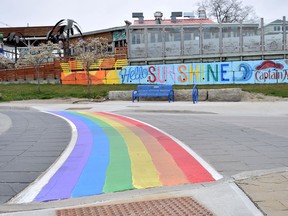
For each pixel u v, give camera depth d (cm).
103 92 2825
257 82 3041
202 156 756
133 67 3325
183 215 435
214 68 3120
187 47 3347
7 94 2959
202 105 2081
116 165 693
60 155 796
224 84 3023
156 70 3250
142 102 2419
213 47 3297
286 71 3006
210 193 510
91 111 1942
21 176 630
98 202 494
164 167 670
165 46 3388
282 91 2561
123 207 468
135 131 1147
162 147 866
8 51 5588
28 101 2638
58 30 4719
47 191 545
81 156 781
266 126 1250
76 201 502
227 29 3269
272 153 776
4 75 4066
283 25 3180
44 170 670
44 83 3703
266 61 3025
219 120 1466
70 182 587
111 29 4403
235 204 462
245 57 3234
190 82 3169
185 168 657
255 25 3228
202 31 3319
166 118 1556
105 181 588
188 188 541
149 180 588
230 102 2262
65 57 3938
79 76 3538
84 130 1181
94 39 3938
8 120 1541
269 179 560
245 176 585
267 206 447
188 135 1048
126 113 1827
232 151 803
